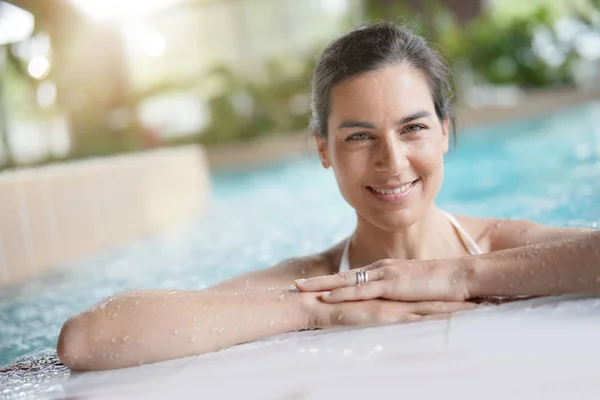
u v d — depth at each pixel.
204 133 9.27
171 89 10.56
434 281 1.31
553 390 0.84
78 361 1.25
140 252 3.73
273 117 9.24
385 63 1.40
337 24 11.52
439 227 1.66
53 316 2.48
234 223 4.38
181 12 12.25
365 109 1.39
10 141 7.31
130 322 1.25
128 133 8.99
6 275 3.10
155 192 4.76
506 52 8.90
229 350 1.26
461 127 7.18
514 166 4.72
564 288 1.25
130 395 1.08
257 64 11.88
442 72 1.56
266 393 0.99
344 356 1.11
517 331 1.09
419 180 1.46
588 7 8.89
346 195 1.50
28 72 7.07
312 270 1.68
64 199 3.64
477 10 9.80
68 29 7.24
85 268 3.41
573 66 8.76
